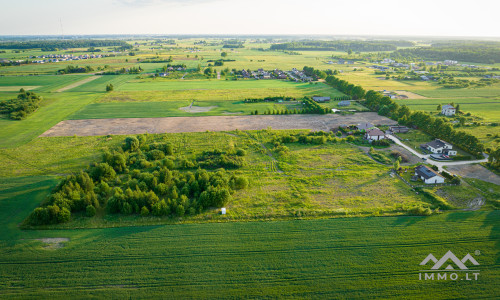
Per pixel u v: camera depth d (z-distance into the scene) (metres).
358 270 49.00
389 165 89.75
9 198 70.75
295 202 69.75
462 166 88.56
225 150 100.12
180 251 53.41
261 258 51.66
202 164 89.62
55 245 54.94
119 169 85.69
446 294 44.62
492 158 87.19
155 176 77.00
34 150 101.06
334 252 52.88
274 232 58.47
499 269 48.72
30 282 47.03
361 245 54.47
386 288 45.78
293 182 80.00
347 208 66.62
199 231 58.88
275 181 80.69
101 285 46.53
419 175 81.31
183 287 46.12
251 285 46.41
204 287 46.09
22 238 56.78
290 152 100.62
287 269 49.31
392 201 69.69
